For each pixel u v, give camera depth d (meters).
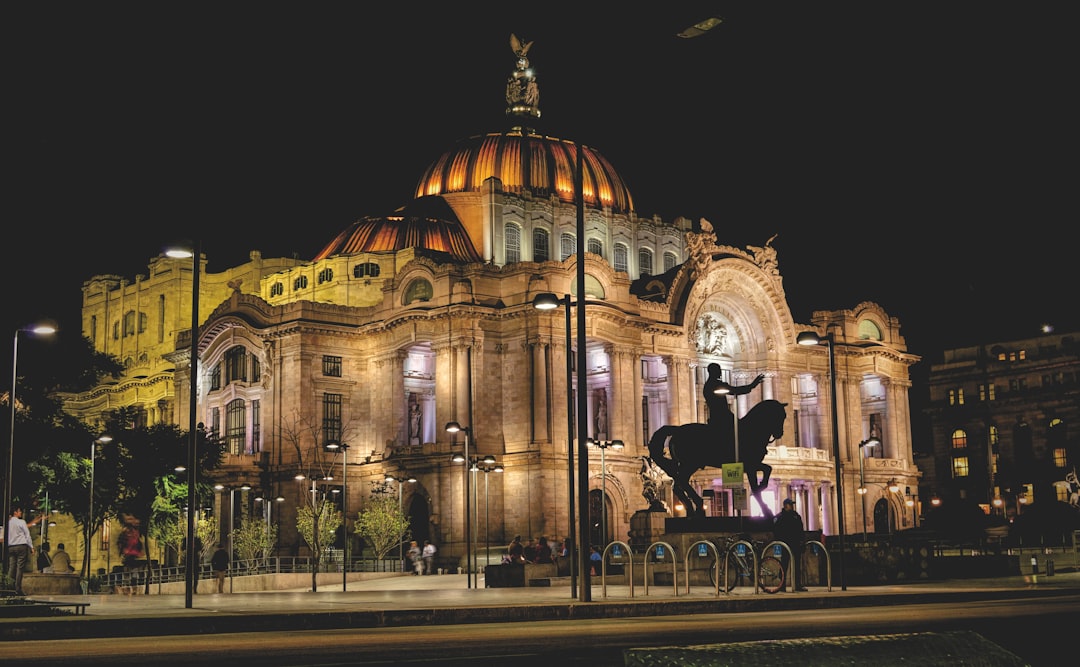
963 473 152.75
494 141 131.25
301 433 109.12
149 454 94.69
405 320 108.19
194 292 37.75
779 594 37.75
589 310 104.94
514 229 124.81
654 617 30.33
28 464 81.62
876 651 8.55
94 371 88.44
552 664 16.17
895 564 51.22
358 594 49.91
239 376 119.50
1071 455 143.00
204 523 98.50
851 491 123.88
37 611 30.69
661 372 117.31
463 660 16.92
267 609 32.72
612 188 137.38
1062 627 18.62
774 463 116.00
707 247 118.31
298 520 98.38
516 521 102.12
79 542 134.88
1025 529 89.69
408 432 111.38
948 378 155.38
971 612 29.78
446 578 83.62
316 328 111.19
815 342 46.09
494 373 106.44
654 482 80.19
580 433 35.19
